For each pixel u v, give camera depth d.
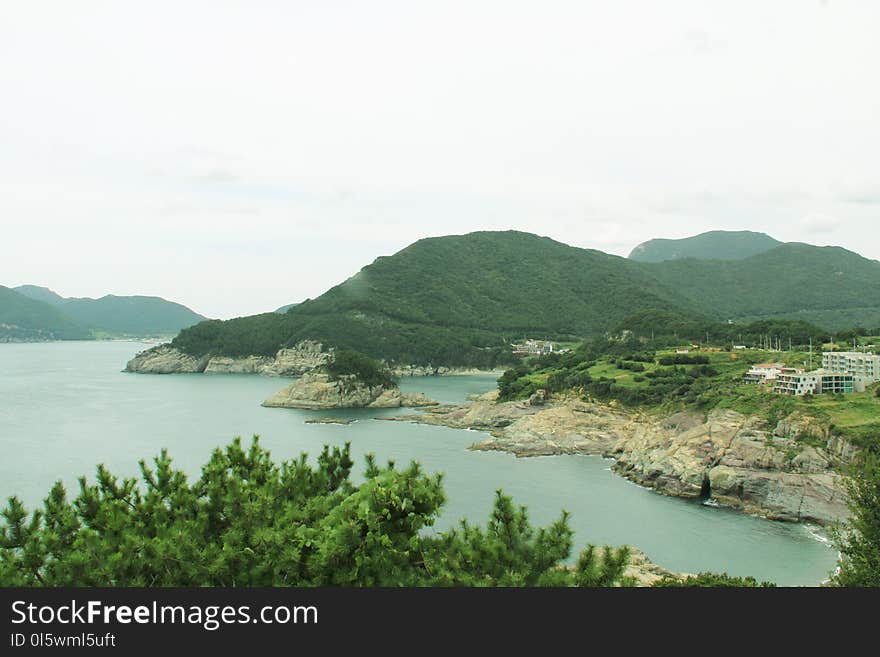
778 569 64.25
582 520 79.69
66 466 100.12
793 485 84.31
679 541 72.69
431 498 23.45
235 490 23.22
